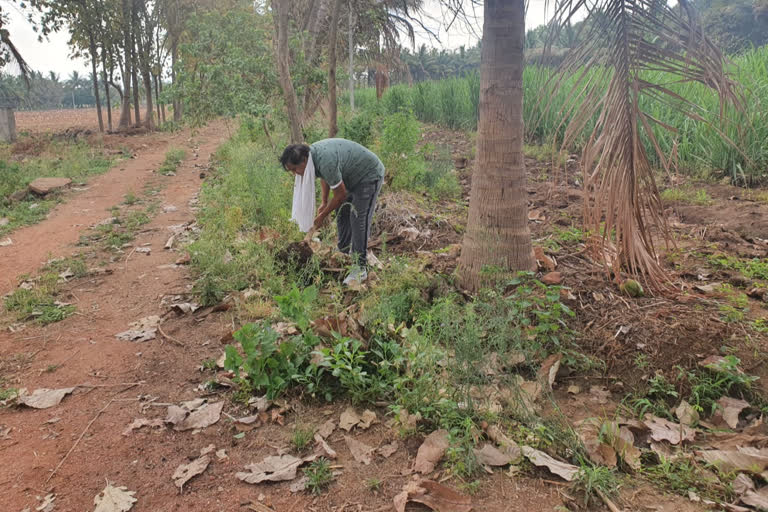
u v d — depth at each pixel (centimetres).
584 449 254
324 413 292
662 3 309
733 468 240
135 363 351
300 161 403
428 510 225
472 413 272
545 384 301
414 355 298
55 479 250
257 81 962
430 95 1628
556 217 600
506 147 371
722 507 221
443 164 819
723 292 384
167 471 253
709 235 527
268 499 234
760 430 269
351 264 452
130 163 1199
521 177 379
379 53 1350
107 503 231
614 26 315
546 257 424
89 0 1750
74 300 455
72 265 523
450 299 355
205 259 504
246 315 405
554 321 346
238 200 679
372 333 332
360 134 813
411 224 571
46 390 321
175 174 1048
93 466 258
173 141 1636
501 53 357
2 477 252
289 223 555
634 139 323
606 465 246
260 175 716
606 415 287
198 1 1780
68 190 905
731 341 318
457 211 645
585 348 333
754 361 304
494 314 336
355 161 424
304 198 411
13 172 975
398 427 274
